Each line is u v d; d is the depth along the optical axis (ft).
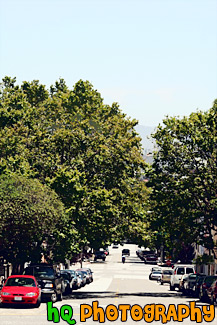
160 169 180.14
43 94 284.82
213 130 176.45
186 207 174.70
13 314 99.35
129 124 236.22
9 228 134.72
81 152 177.17
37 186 138.41
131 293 184.96
